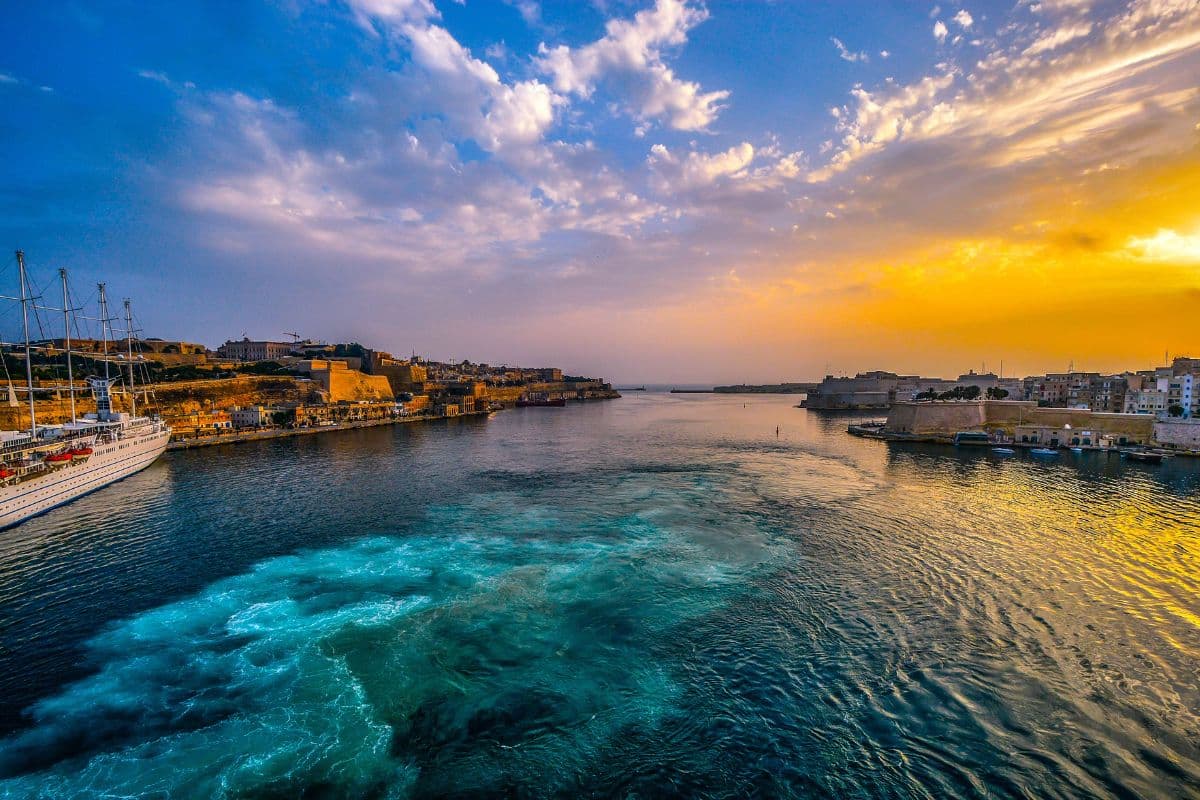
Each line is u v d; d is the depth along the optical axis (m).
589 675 24.97
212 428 117.06
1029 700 23.11
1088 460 86.62
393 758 19.92
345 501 58.38
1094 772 19.27
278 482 69.12
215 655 26.84
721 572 37.00
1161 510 53.38
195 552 41.78
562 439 121.06
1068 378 160.50
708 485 66.44
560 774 19.19
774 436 125.94
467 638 28.27
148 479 71.12
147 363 138.88
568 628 29.30
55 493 55.19
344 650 27.22
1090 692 23.66
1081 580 35.41
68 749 20.48
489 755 20.08
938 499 58.38
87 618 30.94
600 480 70.06
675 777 19.03
